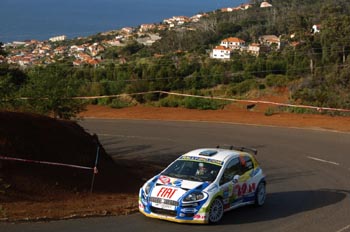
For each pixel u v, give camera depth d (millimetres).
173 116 36125
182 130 30047
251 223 11773
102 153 16000
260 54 69750
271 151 23609
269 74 58031
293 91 45438
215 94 51406
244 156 13141
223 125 31859
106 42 115750
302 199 14898
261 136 27688
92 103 46094
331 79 46031
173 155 22641
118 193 13938
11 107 18234
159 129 30516
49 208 11492
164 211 11055
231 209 12266
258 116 35062
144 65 60062
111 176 14883
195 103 40281
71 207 11820
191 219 11000
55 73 20578
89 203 12383
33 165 12930
